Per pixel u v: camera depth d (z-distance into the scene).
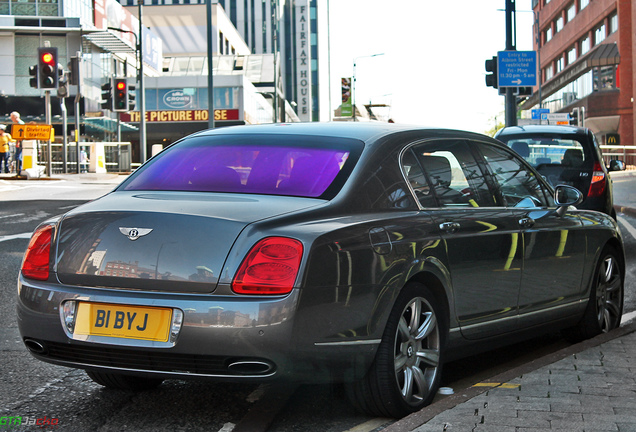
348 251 3.72
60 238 3.93
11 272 8.77
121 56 57.06
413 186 4.38
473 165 4.97
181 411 4.28
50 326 3.80
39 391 4.64
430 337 4.31
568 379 4.31
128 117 61.41
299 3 121.44
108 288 3.74
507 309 4.91
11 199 18.41
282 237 3.60
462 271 4.44
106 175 32.16
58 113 49.72
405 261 4.00
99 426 4.02
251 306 3.50
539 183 5.71
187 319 3.54
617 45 64.38
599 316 6.12
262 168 4.29
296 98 121.50
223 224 3.65
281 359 3.52
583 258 5.78
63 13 49.53
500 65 26.23
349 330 3.72
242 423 4.04
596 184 10.37
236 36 100.44
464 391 4.11
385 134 4.52
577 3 75.25
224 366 3.56
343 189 4.03
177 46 86.56
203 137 4.87
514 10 27.23
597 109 64.69
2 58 49.28
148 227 3.73
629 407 3.78
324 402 4.43
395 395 3.97
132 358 3.66
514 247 4.92
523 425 3.52
